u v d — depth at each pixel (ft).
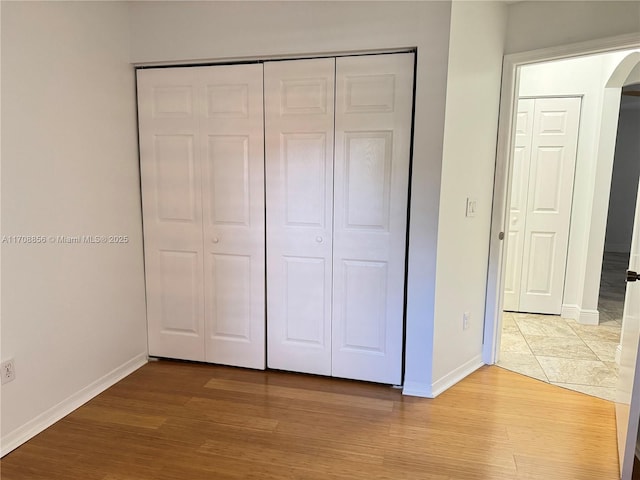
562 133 12.42
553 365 9.64
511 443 6.75
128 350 9.09
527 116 12.62
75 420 7.29
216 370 9.22
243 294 9.05
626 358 6.59
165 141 8.92
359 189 8.13
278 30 7.98
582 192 12.40
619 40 7.46
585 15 7.77
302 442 6.73
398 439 6.82
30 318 6.79
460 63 7.53
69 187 7.41
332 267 8.50
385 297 8.29
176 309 9.45
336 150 8.14
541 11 8.23
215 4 8.18
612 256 22.97
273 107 8.32
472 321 9.12
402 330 8.30
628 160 23.15
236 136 8.59
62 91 7.18
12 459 6.30
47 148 6.95
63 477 5.94
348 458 6.36
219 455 6.41
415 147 7.56
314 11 7.78
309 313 8.78
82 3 7.48
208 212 8.95
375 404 7.86
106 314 8.41
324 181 8.29
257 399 8.01
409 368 8.20
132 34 8.63
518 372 9.27
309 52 7.91
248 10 8.06
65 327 7.45
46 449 6.52
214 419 7.36
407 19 7.36
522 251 13.17
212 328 9.34
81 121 7.59
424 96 7.40
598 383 8.79
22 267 6.63
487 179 8.87
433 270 7.77
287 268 8.75
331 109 8.05
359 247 8.29
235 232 8.89
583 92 12.07
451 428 7.13
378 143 7.93
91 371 8.09
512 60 8.61
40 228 6.89
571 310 12.89
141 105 8.92
